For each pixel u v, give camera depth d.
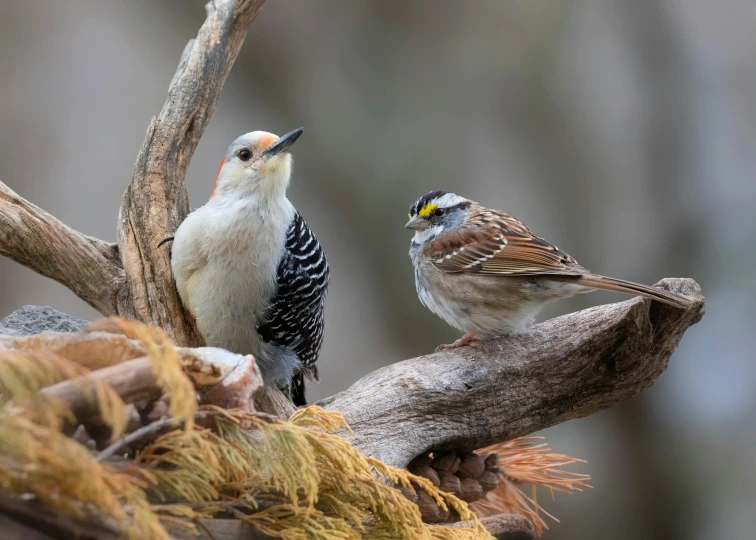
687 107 14.19
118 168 13.41
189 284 6.18
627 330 5.55
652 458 13.07
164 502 3.69
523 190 14.12
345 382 13.50
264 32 14.00
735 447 12.95
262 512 3.93
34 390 3.04
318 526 3.89
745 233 13.52
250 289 6.18
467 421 5.58
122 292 6.30
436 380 5.58
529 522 5.83
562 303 13.52
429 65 14.27
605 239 14.09
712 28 14.37
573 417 6.00
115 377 3.38
